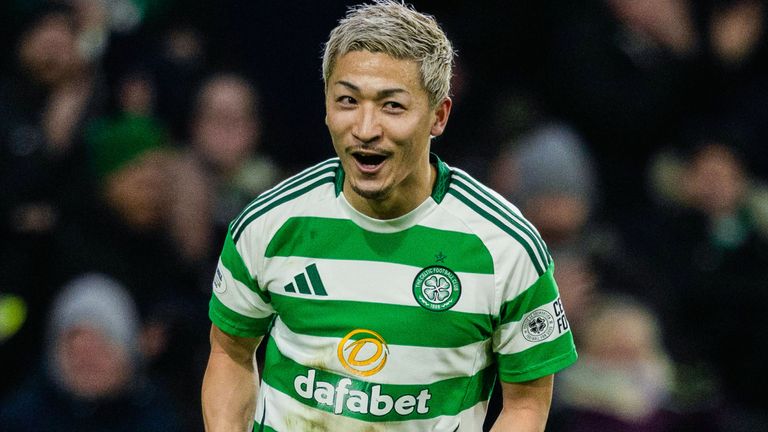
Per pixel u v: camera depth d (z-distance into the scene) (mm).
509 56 32969
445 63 14266
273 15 32656
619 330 25234
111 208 26312
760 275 30047
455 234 14672
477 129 31969
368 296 14648
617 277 26531
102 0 29969
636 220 30922
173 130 29766
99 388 24188
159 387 25094
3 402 26312
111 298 24578
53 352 24375
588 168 29516
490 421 22797
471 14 33438
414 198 14594
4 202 27000
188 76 30094
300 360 14891
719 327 29906
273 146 31969
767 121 32312
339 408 14719
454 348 14688
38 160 27672
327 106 14234
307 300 14805
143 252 26375
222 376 15859
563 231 26844
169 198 26672
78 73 28906
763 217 30625
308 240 14797
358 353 14633
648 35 32312
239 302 15375
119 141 26188
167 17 31641
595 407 25000
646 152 32531
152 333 25516
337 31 14094
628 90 32156
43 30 28594
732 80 32906
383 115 13906
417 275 14617
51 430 24031
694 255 30312
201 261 27219
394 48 13844
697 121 32594
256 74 32594
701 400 27094
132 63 29922
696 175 30656
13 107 28375
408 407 14688
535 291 14758
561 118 32594
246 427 15977
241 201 29250
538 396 15227
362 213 14680
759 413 29469
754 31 33156
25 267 26391
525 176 26984
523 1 32938
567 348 15117
